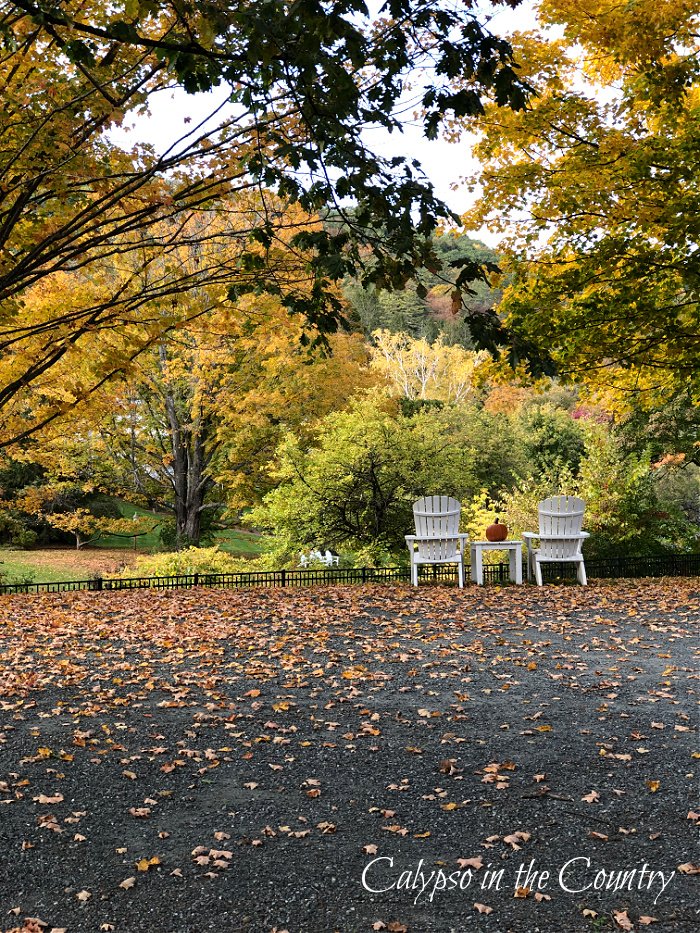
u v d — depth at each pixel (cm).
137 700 535
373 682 576
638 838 327
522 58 915
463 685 566
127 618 839
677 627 754
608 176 911
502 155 1045
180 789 386
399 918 271
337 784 390
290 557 1407
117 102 427
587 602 898
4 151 435
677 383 1165
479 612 850
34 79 452
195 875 301
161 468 2111
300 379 1658
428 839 331
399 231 328
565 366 1059
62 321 478
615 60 919
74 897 286
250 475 1925
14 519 2614
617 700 522
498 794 375
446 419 2541
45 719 495
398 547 1357
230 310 536
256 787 388
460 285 335
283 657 647
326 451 1316
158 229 573
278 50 281
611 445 1328
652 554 1241
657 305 1036
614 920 269
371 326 5131
